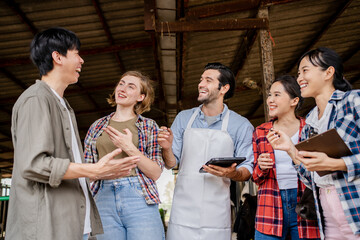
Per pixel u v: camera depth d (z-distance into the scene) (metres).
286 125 2.44
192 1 5.40
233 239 4.46
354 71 9.23
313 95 1.79
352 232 1.52
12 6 5.49
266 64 4.99
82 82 8.84
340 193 1.49
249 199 3.33
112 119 2.22
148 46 7.27
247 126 2.46
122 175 1.74
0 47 6.74
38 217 1.31
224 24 5.11
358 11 6.69
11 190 1.42
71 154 1.50
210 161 2.01
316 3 6.17
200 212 2.20
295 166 1.84
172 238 2.24
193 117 2.50
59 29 1.56
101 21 6.23
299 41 7.66
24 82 8.39
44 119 1.35
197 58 7.52
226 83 2.49
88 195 1.61
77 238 1.40
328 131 1.36
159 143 2.04
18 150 1.32
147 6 5.05
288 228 2.18
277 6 6.07
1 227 4.48
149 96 2.31
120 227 1.94
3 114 10.44
